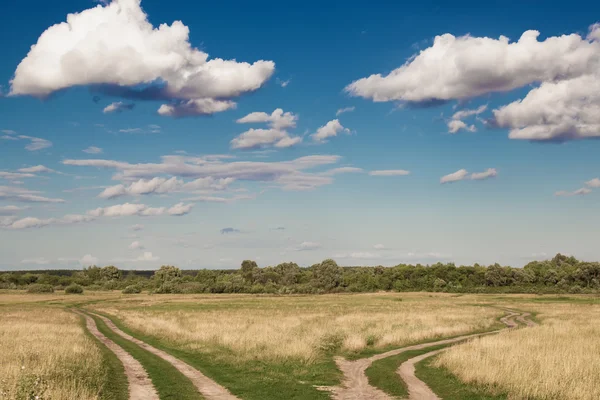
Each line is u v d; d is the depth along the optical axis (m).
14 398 15.31
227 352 29.39
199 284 149.88
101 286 168.50
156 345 34.47
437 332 40.66
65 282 184.38
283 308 75.44
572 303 87.50
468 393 19.36
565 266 172.12
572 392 17.73
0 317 57.34
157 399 18.22
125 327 48.72
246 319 51.31
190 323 47.47
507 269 155.38
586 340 31.66
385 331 40.53
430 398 19.09
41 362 22.14
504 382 19.78
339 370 25.05
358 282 161.75
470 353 25.84
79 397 16.58
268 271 188.38
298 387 20.72
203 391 19.70
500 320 57.56
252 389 20.16
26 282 185.88
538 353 24.86
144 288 164.25
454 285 156.50
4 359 23.30
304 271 195.88
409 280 160.75
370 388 20.95
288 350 28.45
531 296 115.56
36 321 51.19
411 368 25.52
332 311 66.81
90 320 57.91
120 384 20.78
